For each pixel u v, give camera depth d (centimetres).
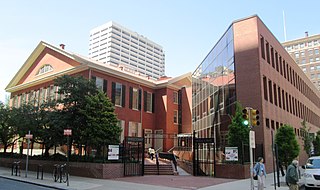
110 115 2208
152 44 19500
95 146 2172
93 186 1538
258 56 2330
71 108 2275
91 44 17588
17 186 1555
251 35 2402
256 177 1211
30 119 2531
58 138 2273
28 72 3984
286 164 1886
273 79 2677
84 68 3094
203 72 3331
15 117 2647
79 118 2200
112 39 16712
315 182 1488
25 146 3669
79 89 2314
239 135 2012
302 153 3488
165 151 3706
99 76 3183
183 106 4094
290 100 3338
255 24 2397
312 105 4934
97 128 2100
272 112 2505
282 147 1873
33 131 2541
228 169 1989
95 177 1955
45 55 3712
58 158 2391
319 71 10612
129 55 17612
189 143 3472
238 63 2423
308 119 4359
